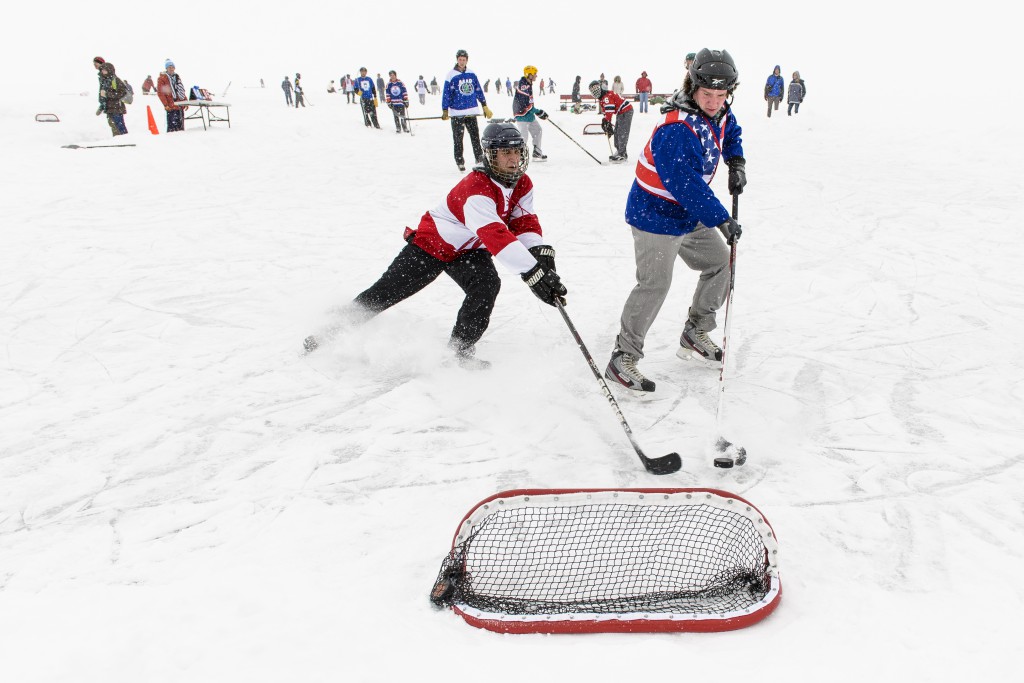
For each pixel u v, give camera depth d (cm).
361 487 244
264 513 228
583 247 586
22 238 609
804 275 482
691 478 246
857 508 222
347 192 853
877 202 724
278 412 304
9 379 338
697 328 340
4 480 251
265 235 632
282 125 1525
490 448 272
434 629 173
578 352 369
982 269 479
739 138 314
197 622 174
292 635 168
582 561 196
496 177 298
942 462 249
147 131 1446
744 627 170
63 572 199
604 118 1069
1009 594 179
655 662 155
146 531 219
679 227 290
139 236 623
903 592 182
